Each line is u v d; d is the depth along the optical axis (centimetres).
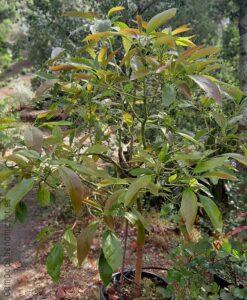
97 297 235
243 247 162
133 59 115
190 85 142
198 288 152
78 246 95
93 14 134
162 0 396
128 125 165
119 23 141
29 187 87
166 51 127
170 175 129
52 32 431
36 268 273
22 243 306
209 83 99
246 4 429
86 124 164
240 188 335
